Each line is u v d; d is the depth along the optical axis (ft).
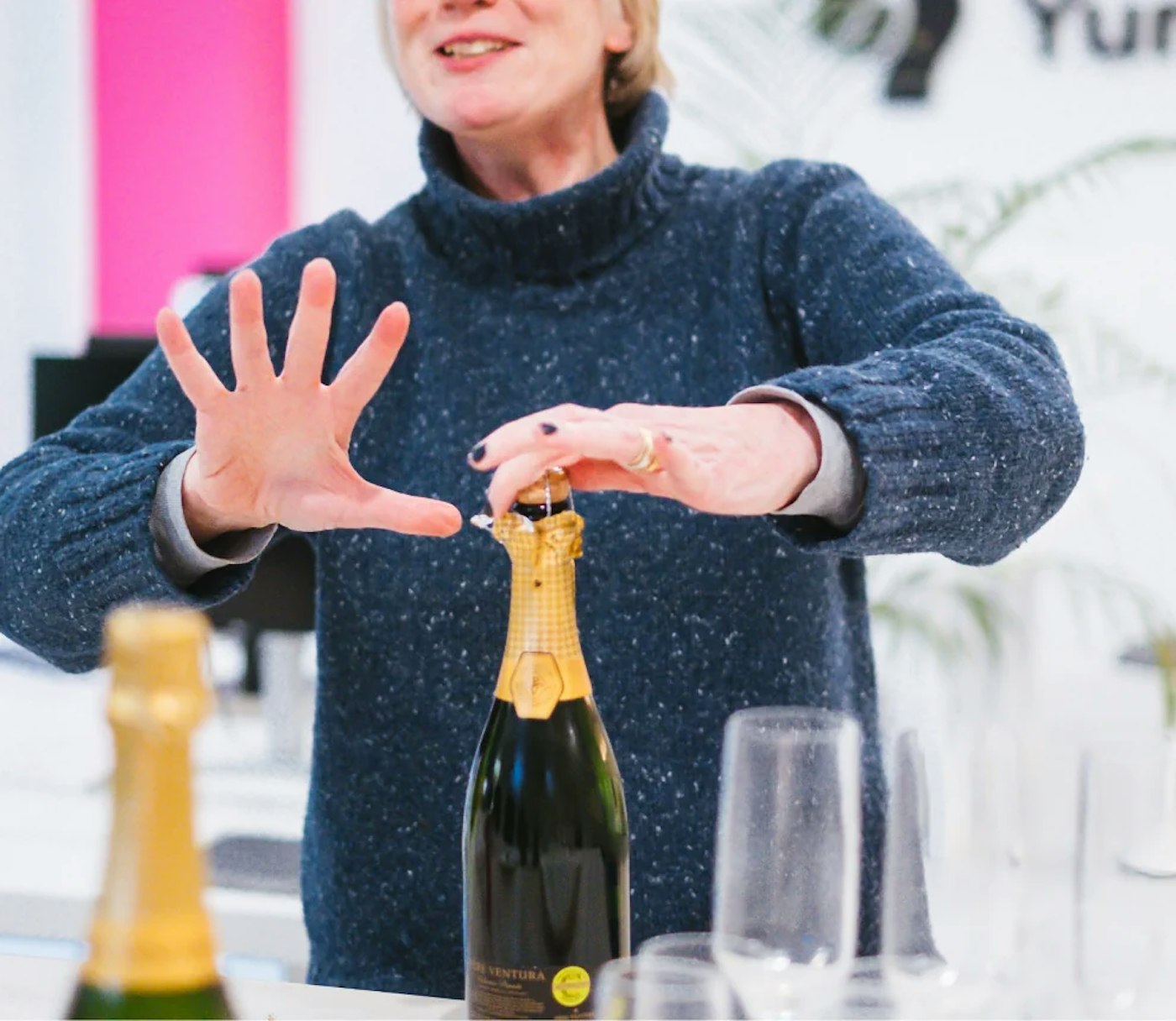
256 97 11.19
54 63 11.43
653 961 1.90
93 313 11.64
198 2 11.19
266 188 11.28
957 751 2.20
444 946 3.38
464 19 3.28
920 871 2.18
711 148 9.99
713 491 2.43
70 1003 1.77
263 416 2.61
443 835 3.38
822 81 9.93
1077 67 9.80
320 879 3.51
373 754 3.43
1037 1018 2.16
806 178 3.56
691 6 9.93
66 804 6.16
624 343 3.53
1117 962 2.17
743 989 2.15
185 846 1.71
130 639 1.64
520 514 2.37
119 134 11.43
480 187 3.76
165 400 3.50
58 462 3.16
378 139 10.93
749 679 3.35
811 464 2.58
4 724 7.44
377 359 2.60
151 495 2.83
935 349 2.87
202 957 1.73
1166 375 9.42
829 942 2.16
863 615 3.76
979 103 9.92
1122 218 9.78
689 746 3.34
